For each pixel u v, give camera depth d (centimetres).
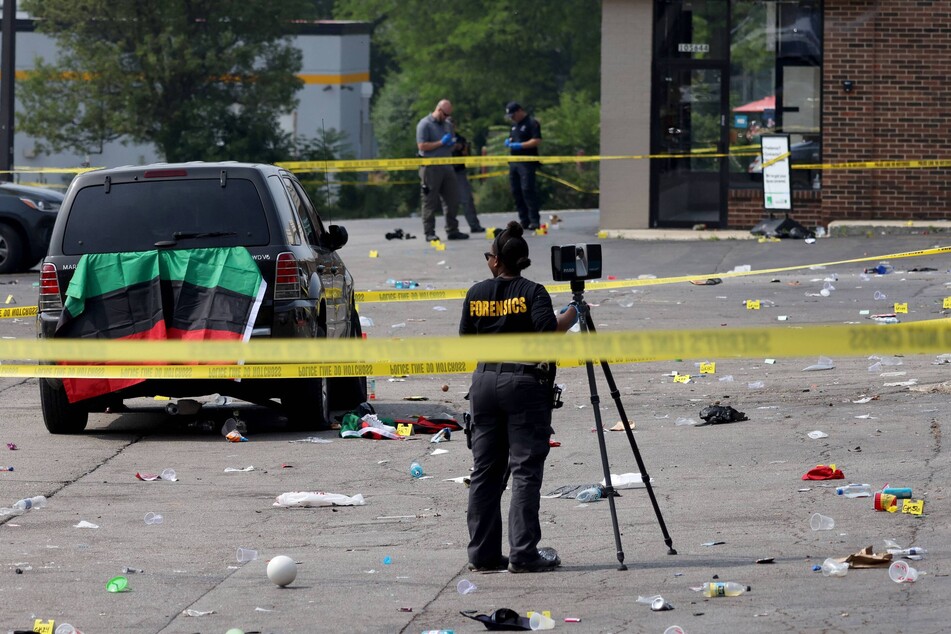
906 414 4025
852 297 6562
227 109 17288
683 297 6806
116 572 2722
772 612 2302
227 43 16838
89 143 17500
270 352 2436
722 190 9438
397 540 2944
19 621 2403
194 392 4081
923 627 2184
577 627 2281
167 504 3319
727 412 4094
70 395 4053
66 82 17088
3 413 4662
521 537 2641
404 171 17662
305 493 3328
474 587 2531
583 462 3644
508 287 2725
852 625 2211
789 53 9244
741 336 2103
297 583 2619
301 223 4362
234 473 3662
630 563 2683
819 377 4753
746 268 7431
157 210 4116
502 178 15775
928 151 8981
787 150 8844
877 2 8938
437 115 9644
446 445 3972
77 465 3797
